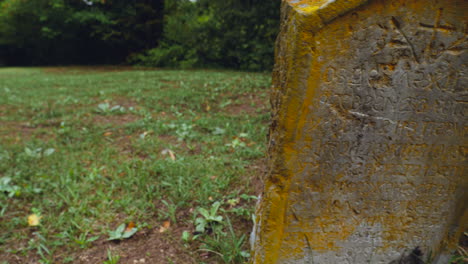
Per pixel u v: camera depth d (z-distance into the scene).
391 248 1.98
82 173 3.35
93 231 2.51
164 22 15.08
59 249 2.35
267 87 7.14
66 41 17.09
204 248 2.32
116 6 15.63
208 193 2.91
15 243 2.42
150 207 2.80
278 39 1.76
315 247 1.90
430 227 1.93
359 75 1.53
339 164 1.70
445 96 1.60
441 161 1.75
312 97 1.54
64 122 4.84
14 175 3.31
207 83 7.60
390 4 1.42
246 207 2.77
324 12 1.41
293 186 1.73
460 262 2.04
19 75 10.88
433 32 1.49
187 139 4.29
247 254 2.18
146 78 8.84
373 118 1.62
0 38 16.89
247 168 3.45
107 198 2.87
